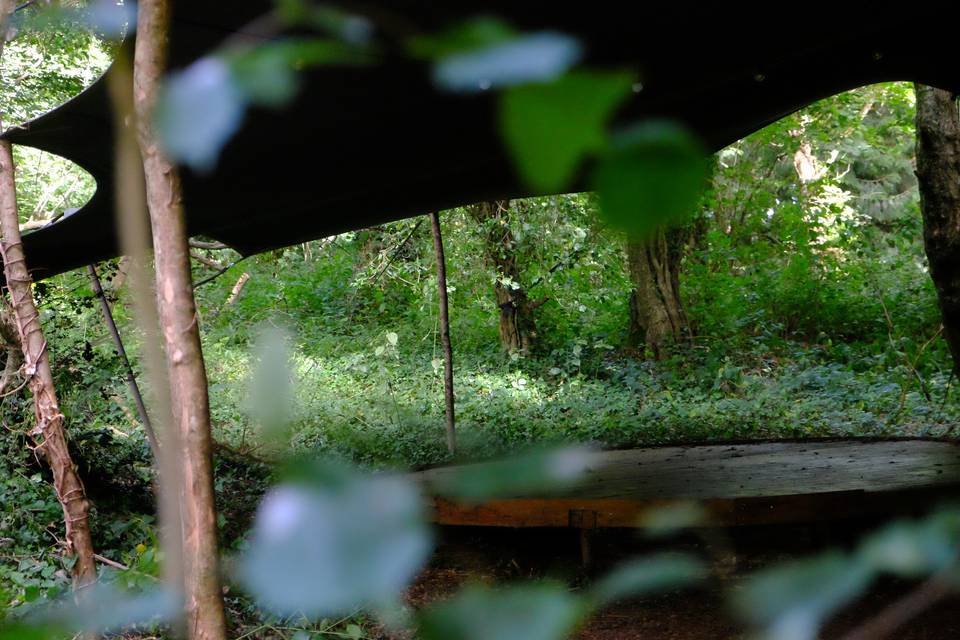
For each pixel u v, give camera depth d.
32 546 5.73
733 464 7.63
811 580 0.30
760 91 5.01
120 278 9.18
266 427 0.42
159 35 2.08
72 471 4.63
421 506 0.28
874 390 12.93
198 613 2.40
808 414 11.73
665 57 4.25
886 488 6.04
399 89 4.23
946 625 4.64
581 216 14.11
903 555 0.30
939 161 9.57
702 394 13.73
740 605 0.30
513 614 0.30
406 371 14.98
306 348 15.37
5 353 6.77
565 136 0.26
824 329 16.59
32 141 4.72
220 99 0.30
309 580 0.26
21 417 6.60
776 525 6.64
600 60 4.20
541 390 14.29
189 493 2.40
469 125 4.96
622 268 15.84
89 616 0.41
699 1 3.67
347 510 0.28
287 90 0.31
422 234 14.34
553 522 5.84
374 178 5.97
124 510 7.10
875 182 23.88
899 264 16.86
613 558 6.15
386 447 9.41
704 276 16.66
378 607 0.28
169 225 2.31
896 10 4.00
